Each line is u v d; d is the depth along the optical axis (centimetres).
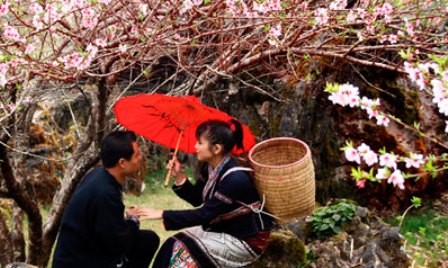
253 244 358
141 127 379
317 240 496
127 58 439
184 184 371
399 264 475
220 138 348
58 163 900
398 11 475
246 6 438
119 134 330
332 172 711
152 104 361
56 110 969
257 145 390
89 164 472
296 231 503
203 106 350
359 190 696
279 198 355
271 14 456
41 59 455
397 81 696
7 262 488
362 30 522
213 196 346
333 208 511
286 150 393
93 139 473
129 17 482
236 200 348
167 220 344
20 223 528
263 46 534
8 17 458
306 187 359
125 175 332
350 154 268
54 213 493
